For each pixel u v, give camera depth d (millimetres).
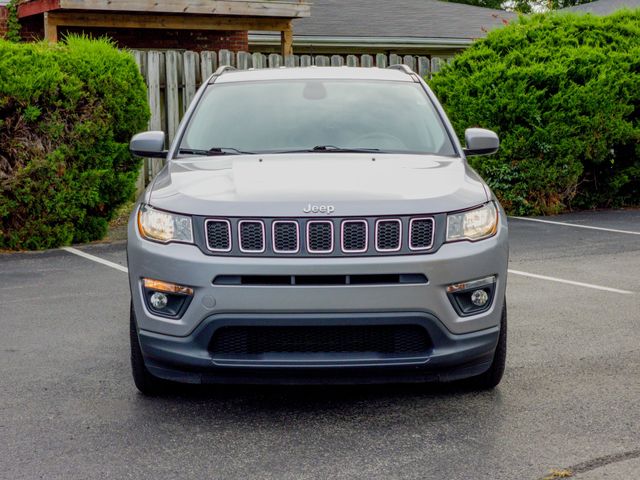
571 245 11258
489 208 5152
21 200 10891
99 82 11164
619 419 4938
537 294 8336
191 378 4957
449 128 6285
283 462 4375
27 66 10703
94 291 8586
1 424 4941
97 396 5438
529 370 5898
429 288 4777
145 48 20016
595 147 14156
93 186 11219
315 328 4777
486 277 4969
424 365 4844
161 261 4887
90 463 4383
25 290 8656
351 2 27766
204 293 4762
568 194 14602
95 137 11188
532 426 4844
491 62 14406
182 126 6301
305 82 6707
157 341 4930
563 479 4121
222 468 4309
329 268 4730
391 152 6000
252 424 4930
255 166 5527
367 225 4797
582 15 15859
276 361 4770
